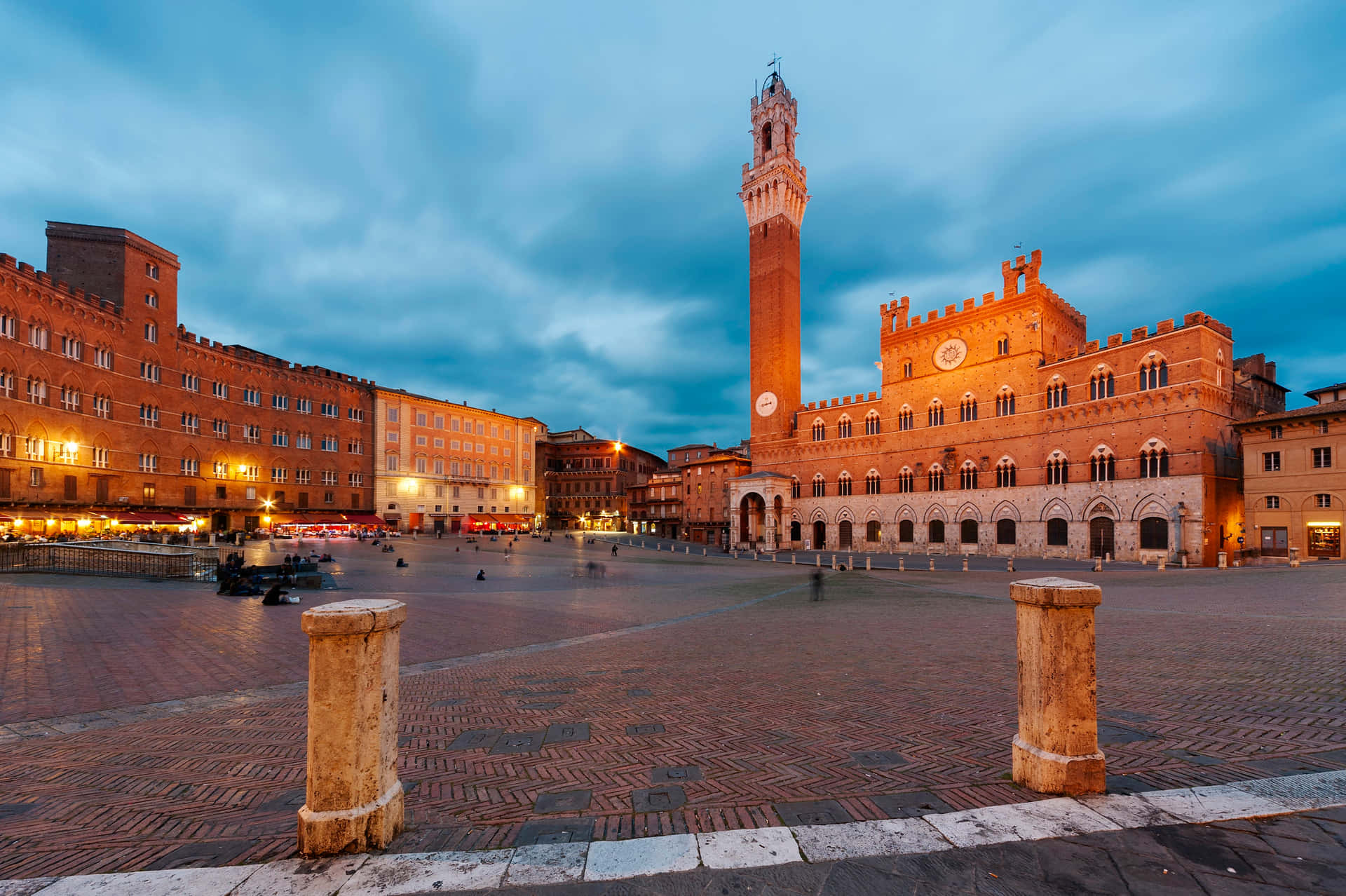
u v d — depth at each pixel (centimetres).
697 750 742
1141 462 5069
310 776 466
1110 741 697
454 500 9938
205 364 7138
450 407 10031
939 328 6750
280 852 480
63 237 6094
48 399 5241
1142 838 457
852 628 1755
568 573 4266
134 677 1145
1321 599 2039
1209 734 718
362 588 2920
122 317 6106
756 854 459
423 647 1512
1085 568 4581
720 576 4219
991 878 414
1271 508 4528
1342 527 4178
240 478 7475
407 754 740
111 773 680
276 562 4284
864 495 7362
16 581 2683
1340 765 605
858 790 597
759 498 8350
